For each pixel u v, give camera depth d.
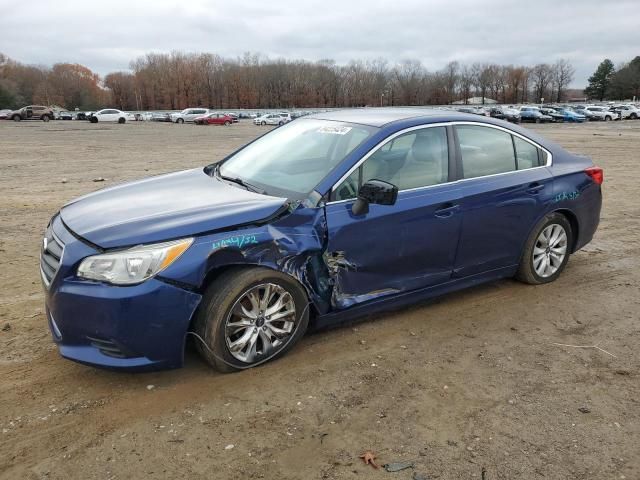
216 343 3.49
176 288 3.29
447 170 4.45
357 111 5.02
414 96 136.50
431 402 3.39
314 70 133.50
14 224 7.80
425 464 2.85
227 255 3.46
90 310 3.21
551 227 5.21
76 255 3.28
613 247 6.76
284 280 3.67
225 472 2.77
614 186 11.61
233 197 3.91
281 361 3.82
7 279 5.38
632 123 54.62
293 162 4.37
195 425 3.13
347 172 3.96
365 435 3.07
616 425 3.20
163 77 132.88
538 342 4.21
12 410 3.25
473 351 4.05
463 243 4.52
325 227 3.79
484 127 4.79
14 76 123.38
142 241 3.28
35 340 4.09
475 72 142.50
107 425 3.12
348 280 3.98
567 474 2.79
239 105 133.38
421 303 4.88
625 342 4.23
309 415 3.24
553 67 140.38
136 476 2.73
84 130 41.69
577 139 28.70
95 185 11.96
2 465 2.80
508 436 3.08
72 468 2.79
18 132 37.47
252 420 3.18
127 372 3.34
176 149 23.56
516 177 4.83
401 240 4.13
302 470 2.79
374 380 3.62
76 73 135.25
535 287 5.29
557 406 3.38
